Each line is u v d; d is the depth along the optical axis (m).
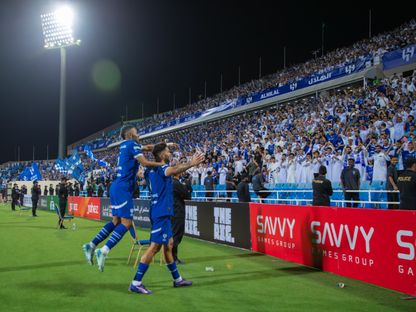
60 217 14.85
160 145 5.77
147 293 5.27
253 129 23.23
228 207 10.09
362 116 15.63
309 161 13.93
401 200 7.29
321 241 6.91
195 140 29.91
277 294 5.24
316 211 7.05
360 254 6.04
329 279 6.16
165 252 5.61
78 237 11.89
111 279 6.17
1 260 7.90
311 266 7.16
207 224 11.11
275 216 8.28
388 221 5.54
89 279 6.18
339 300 4.95
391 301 4.89
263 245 8.73
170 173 5.47
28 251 9.08
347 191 11.27
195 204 11.81
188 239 11.57
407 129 13.02
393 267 5.43
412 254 5.14
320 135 15.41
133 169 6.04
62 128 36.81
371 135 13.33
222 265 7.41
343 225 6.39
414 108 14.22
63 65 37.59
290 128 19.86
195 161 5.54
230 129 26.67
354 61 20.84
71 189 28.12
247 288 5.58
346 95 18.55
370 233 5.85
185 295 5.19
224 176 17.83
